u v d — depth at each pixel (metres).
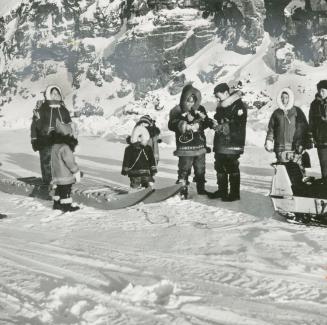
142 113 29.58
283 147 8.55
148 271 5.35
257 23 32.66
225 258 5.76
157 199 8.95
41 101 10.13
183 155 9.16
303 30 30.22
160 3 36.19
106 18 41.31
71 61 43.38
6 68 46.12
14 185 10.35
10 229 7.48
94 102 37.56
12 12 50.94
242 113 8.76
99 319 4.07
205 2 35.81
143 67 36.00
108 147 21.03
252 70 30.84
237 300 4.50
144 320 4.06
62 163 8.36
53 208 8.66
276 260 5.63
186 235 6.84
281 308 4.33
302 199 7.26
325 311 4.28
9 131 29.84
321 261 5.57
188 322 4.03
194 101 9.00
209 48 34.66
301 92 27.27
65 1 43.78
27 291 4.76
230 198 9.01
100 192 8.98
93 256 5.94
